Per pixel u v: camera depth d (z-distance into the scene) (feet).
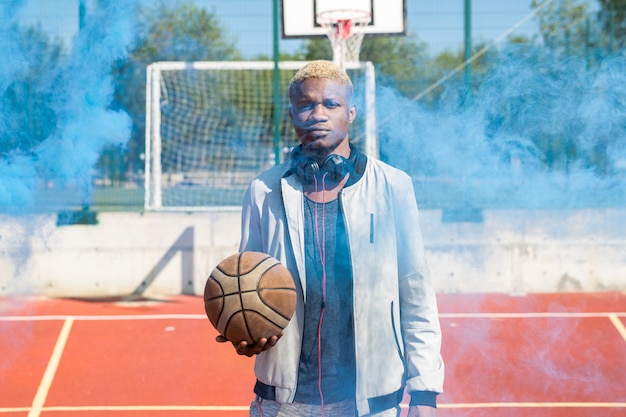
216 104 42.88
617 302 31.40
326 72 8.48
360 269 8.39
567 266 33.27
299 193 8.59
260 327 8.23
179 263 33.73
